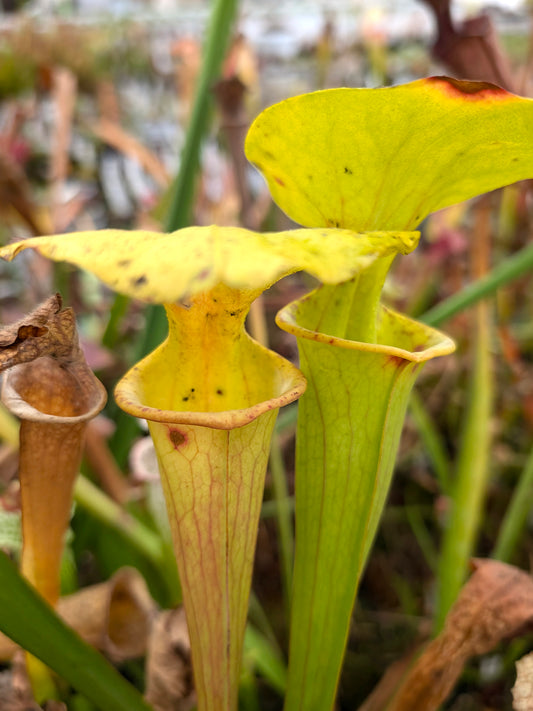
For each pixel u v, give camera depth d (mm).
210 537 180
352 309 190
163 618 277
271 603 452
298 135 157
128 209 739
